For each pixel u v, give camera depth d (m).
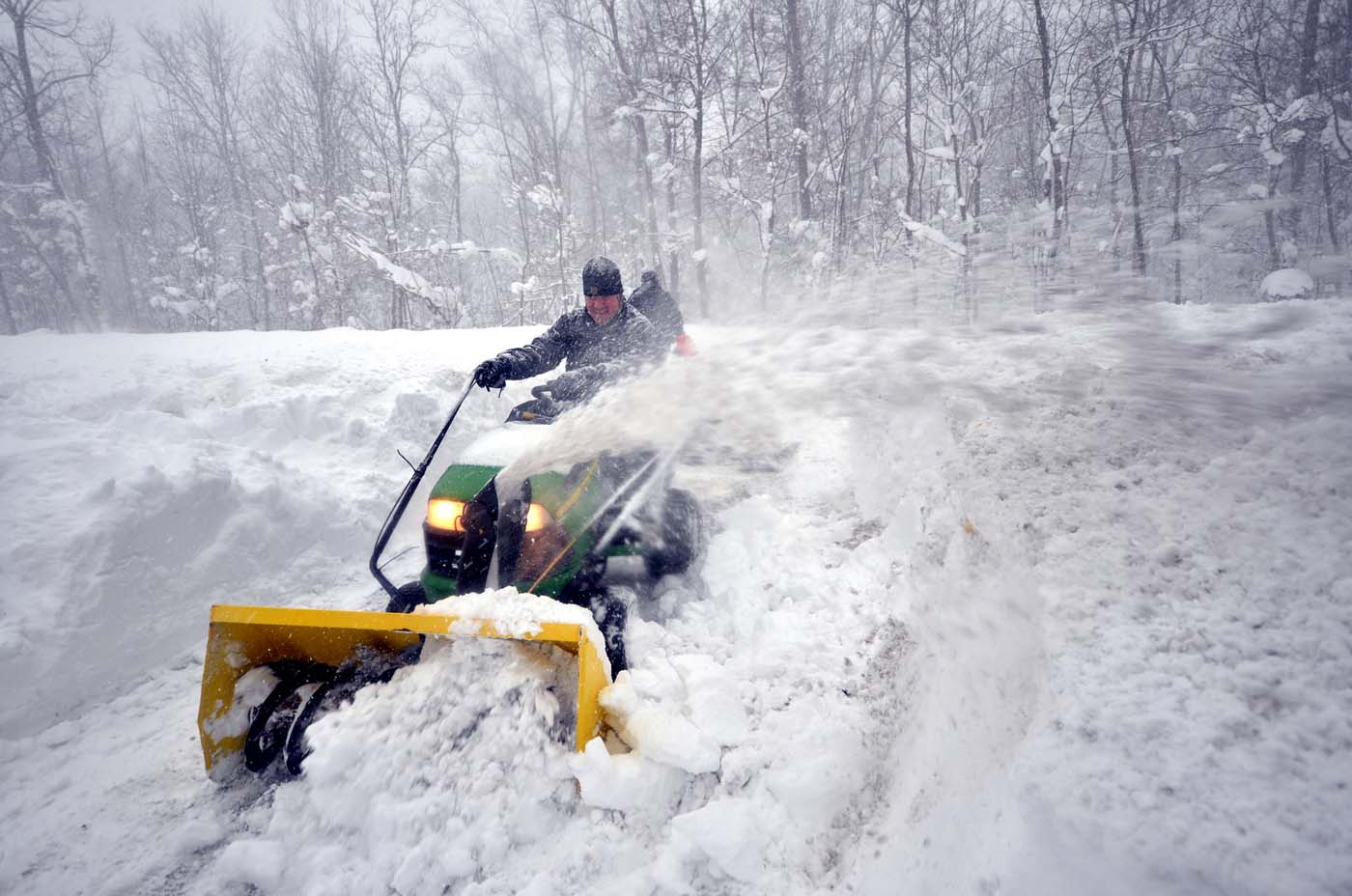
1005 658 1.92
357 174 26.89
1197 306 5.19
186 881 2.11
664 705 2.34
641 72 18.55
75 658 3.25
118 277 32.81
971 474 2.64
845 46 19.53
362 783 2.15
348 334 9.49
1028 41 16.17
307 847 2.11
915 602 2.79
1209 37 15.62
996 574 2.20
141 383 6.28
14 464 4.00
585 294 4.23
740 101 17.25
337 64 26.86
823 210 17.59
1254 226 11.32
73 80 28.75
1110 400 2.96
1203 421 2.61
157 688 3.39
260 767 2.47
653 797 2.10
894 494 3.82
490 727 2.22
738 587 3.51
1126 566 1.87
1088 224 10.64
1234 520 1.95
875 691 2.53
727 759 2.21
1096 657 1.60
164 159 35.03
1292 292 6.79
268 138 30.44
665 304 5.37
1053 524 2.13
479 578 2.85
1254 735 1.32
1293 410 2.59
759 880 1.88
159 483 3.95
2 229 28.38
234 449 4.92
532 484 2.90
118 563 3.62
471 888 1.91
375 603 3.40
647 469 3.39
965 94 16.23
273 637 2.50
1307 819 1.13
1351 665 1.41
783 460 5.20
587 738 2.17
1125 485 2.26
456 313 17.78
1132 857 1.16
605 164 26.89
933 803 1.79
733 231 18.47
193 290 27.28
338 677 2.50
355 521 4.94
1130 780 1.28
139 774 2.68
